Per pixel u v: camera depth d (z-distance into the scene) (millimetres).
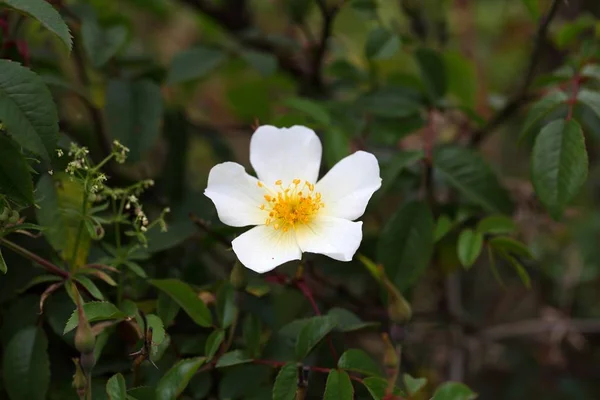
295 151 591
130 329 585
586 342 744
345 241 573
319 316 574
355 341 655
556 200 598
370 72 680
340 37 765
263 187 585
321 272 658
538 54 651
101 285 593
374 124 662
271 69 675
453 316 714
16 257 597
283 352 587
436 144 666
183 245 633
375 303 667
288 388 563
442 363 738
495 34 821
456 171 630
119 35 653
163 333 559
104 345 584
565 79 627
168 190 658
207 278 634
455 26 772
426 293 746
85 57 693
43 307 590
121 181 656
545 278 752
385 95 663
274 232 580
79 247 587
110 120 632
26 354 583
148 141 632
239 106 729
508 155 803
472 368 758
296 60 728
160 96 638
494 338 726
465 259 611
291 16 695
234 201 582
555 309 745
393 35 655
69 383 598
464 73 688
